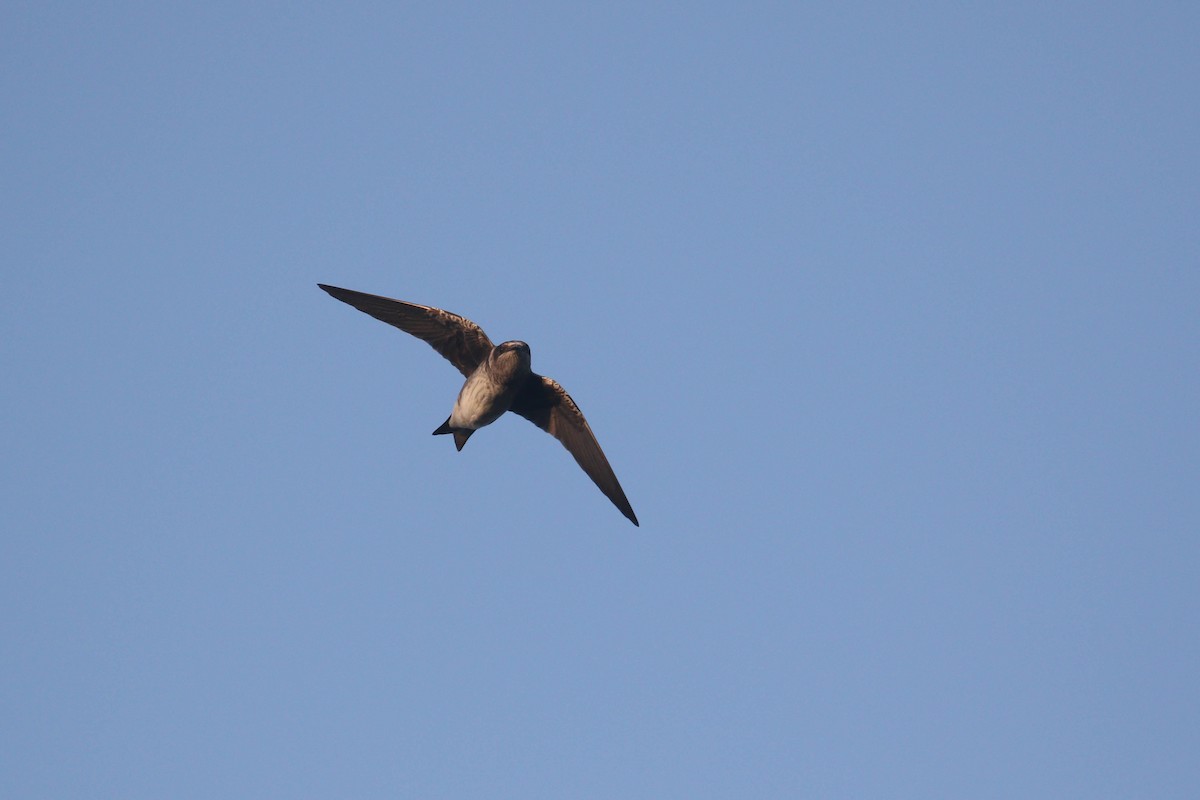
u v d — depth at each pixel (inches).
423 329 737.6
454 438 751.1
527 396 752.3
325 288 725.3
